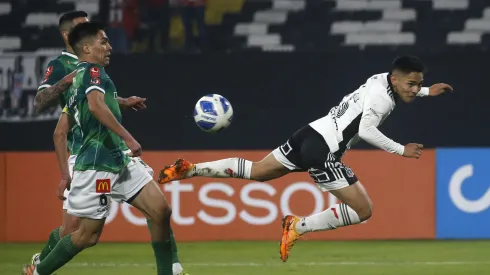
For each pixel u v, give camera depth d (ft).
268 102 138.10
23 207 134.41
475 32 175.22
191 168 89.04
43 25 169.48
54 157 134.62
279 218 132.98
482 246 126.11
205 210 133.59
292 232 89.51
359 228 134.21
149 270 104.88
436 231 134.10
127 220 133.39
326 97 137.69
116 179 76.74
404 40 174.60
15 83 138.10
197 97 138.51
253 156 133.18
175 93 138.51
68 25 89.15
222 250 123.03
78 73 76.02
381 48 173.27
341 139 86.53
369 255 117.19
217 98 90.43
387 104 85.30
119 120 77.66
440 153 134.10
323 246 127.24
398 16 177.06
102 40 77.61
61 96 85.71
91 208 75.72
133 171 78.02
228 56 137.90
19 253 122.31
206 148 139.03
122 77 138.00
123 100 89.45
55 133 79.97
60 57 88.89
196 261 112.27
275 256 116.67
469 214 133.80
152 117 138.72
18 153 134.51
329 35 175.42
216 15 175.94
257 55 137.80
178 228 133.18
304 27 176.35
